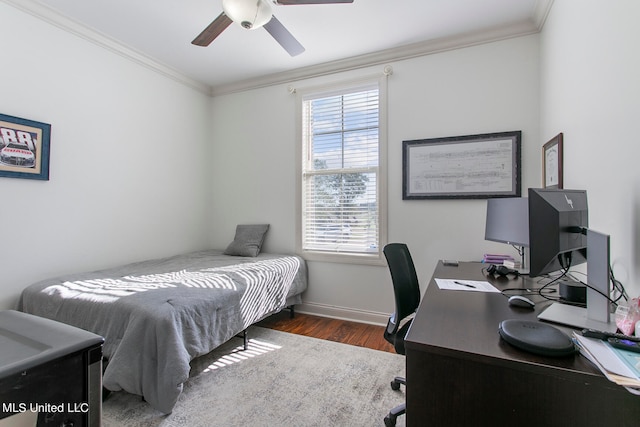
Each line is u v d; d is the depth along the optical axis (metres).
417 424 0.89
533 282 1.68
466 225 2.70
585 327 0.98
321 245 3.33
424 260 2.84
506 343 0.88
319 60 3.12
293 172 3.42
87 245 2.58
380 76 2.99
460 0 2.20
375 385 1.95
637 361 0.73
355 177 3.19
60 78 2.39
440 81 2.77
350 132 3.20
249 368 2.15
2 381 0.50
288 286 2.90
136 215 2.99
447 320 1.08
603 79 1.37
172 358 1.58
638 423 0.71
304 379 2.02
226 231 3.82
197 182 3.70
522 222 1.92
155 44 2.80
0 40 2.06
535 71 2.48
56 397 0.58
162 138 3.26
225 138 3.82
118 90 2.82
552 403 0.77
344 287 3.17
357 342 2.59
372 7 2.27
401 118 2.92
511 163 2.54
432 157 2.79
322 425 1.59
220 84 3.74
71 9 2.29
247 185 3.68
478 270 2.04
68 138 2.44
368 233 3.12
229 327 2.07
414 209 2.88
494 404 0.82
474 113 2.66
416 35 2.65
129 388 1.60
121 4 2.24
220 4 2.24
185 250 3.54
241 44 2.80
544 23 2.33
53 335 0.64
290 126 3.43
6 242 2.11
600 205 1.41
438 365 0.88
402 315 1.66
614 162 1.28
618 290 1.22
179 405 1.75
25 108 2.19
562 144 1.92
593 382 0.73
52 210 2.35
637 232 1.11
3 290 2.09
